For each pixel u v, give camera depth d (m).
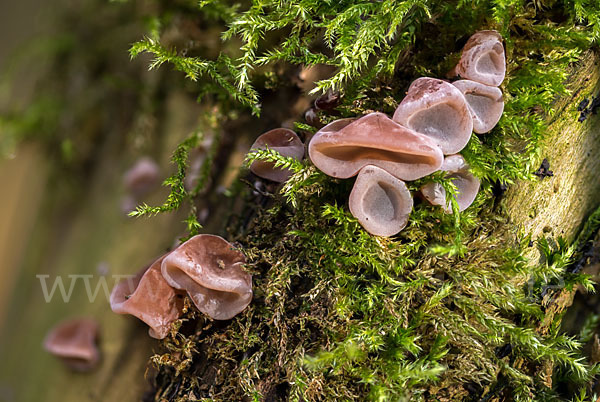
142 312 0.45
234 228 0.50
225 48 0.52
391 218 0.43
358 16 0.45
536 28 0.44
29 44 0.72
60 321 0.61
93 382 0.54
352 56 0.44
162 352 0.46
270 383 0.44
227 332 0.45
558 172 0.45
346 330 0.43
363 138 0.42
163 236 0.56
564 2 0.44
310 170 0.44
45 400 0.58
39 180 0.73
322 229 0.44
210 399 0.45
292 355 0.44
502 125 0.44
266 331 0.45
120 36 0.64
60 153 0.70
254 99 0.47
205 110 0.53
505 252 0.44
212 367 0.45
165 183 0.48
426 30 0.45
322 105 0.46
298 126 0.45
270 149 0.44
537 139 0.44
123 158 0.62
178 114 0.58
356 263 0.44
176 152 0.50
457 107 0.42
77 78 0.68
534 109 0.45
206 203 0.52
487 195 0.44
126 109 0.64
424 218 0.44
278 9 0.46
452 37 0.45
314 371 0.43
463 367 0.44
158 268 0.45
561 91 0.44
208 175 0.52
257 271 0.45
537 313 0.44
